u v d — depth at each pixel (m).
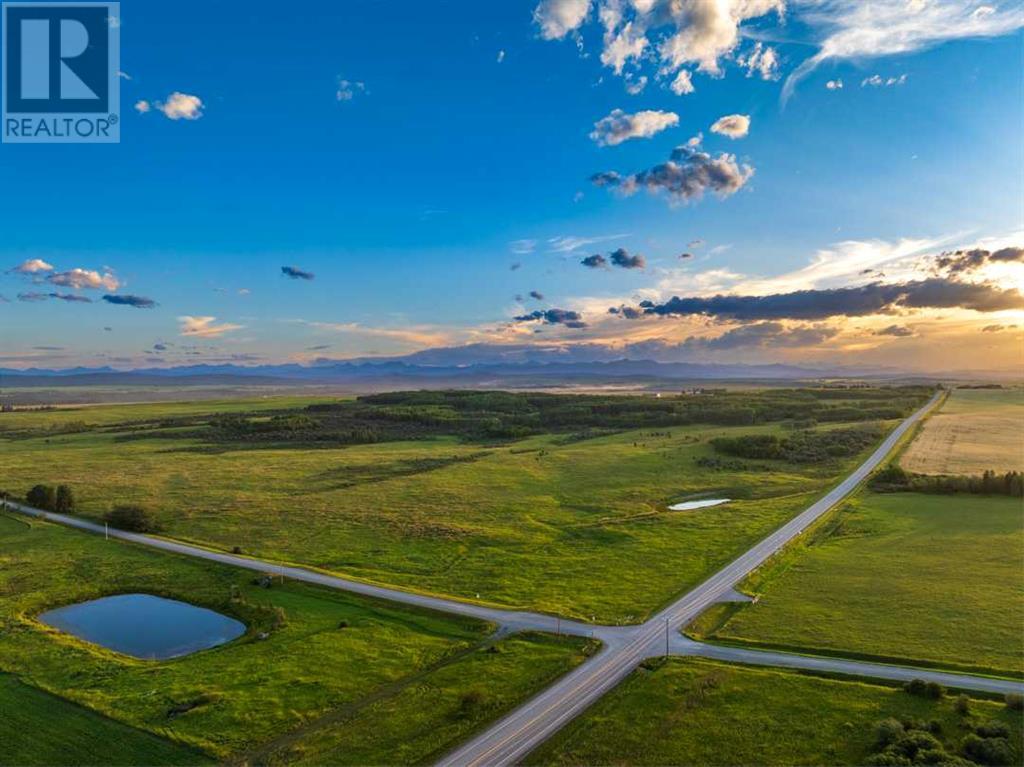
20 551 113.06
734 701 59.22
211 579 98.50
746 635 74.69
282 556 110.12
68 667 69.00
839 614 80.12
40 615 86.88
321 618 82.38
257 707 59.75
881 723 53.50
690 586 92.75
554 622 79.38
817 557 105.94
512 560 107.75
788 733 53.97
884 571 96.94
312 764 50.97
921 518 127.62
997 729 52.44
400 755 51.94
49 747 53.94
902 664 66.31
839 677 63.94
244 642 75.00
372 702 60.59
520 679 63.97
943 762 47.94
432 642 74.31
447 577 99.19
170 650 75.62
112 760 52.12
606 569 102.00
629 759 50.78
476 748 52.69
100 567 104.38
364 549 114.56
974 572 94.81
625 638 74.31
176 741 54.53
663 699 59.66
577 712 58.03
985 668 64.62
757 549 110.19
